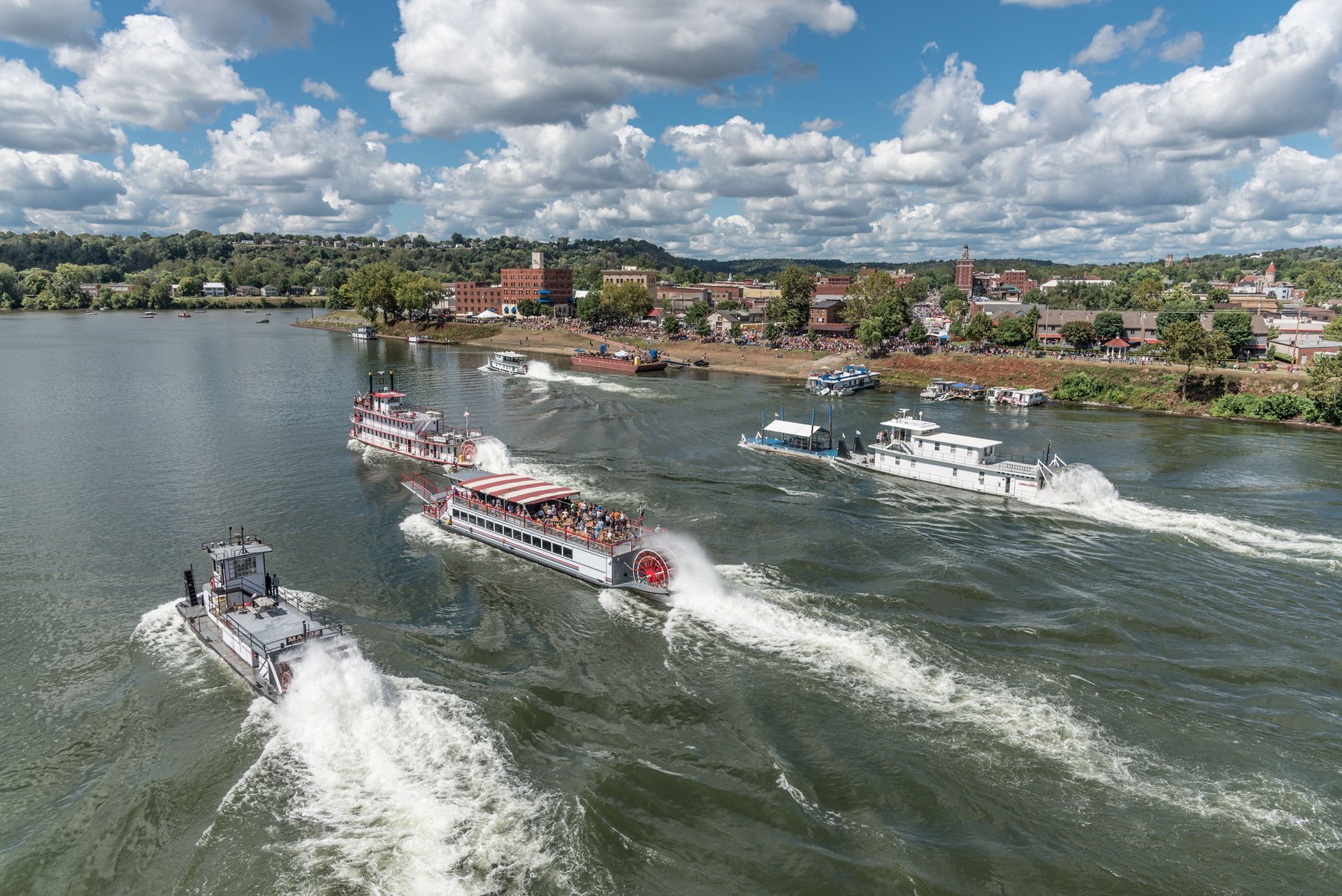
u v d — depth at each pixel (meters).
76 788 43.56
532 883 37.16
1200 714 50.59
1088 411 158.12
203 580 68.81
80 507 87.19
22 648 57.06
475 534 80.19
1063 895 36.75
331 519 85.38
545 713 50.47
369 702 50.28
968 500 96.44
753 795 43.03
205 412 142.25
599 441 124.44
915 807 42.34
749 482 102.94
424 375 195.75
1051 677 54.56
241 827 40.41
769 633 61.03
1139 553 77.75
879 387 191.75
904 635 60.59
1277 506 91.88
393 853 38.81
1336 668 55.97
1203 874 38.06
